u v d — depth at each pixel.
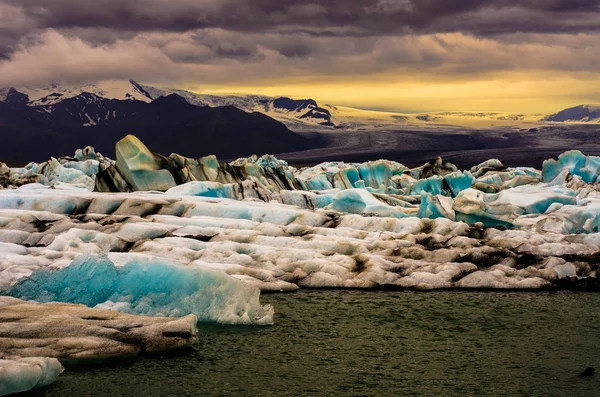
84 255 25.62
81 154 71.81
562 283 31.45
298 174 72.88
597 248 34.88
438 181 58.34
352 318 25.83
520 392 19.08
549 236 36.53
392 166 75.12
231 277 25.03
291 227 35.84
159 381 19.00
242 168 54.12
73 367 19.41
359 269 31.34
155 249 31.27
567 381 19.91
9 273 26.38
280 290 29.27
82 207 38.50
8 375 16.83
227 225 35.88
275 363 20.89
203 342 22.41
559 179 58.56
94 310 22.25
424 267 31.78
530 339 23.81
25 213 35.31
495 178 63.84
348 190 43.78
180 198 40.41
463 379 19.98
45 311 21.77
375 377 20.02
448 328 24.92
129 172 46.75
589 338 23.98
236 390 18.77
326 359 21.39
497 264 32.62
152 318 22.11
